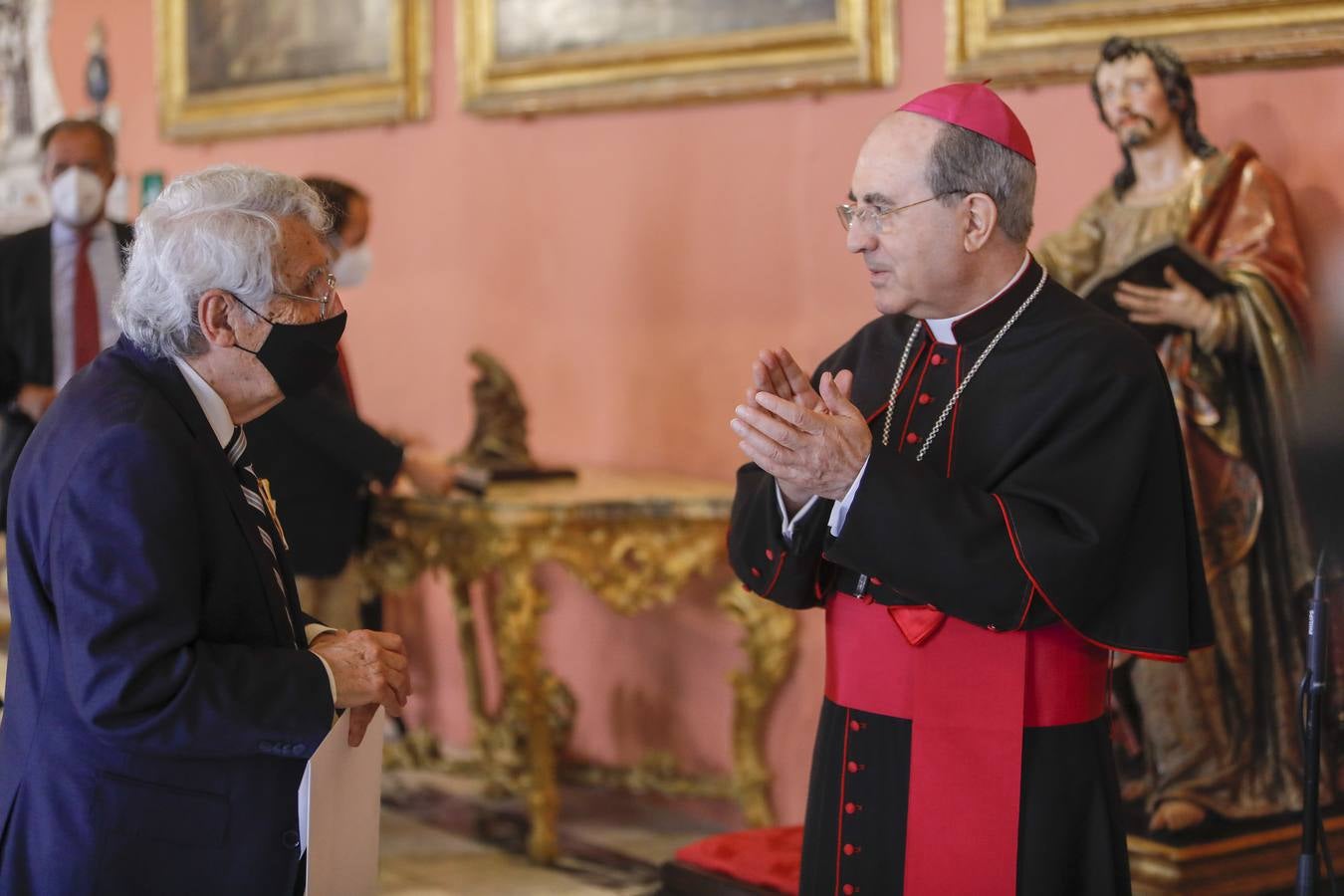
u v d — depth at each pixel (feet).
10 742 6.37
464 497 13.15
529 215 15.87
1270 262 9.99
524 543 12.77
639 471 14.87
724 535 13.19
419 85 16.85
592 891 12.73
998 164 6.91
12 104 23.99
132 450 6.02
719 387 14.19
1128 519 6.79
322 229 6.75
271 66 18.72
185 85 20.22
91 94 22.08
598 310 15.23
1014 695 6.95
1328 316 9.95
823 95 13.14
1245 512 10.03
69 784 6.18
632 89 14.43
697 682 14.71
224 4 19.38
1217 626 10.18
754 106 13.69
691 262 14.33
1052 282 7.40
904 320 7.93
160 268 6.37
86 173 14.02
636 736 15.24
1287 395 9.86
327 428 12.28
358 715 6.82
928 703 7.06
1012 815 6.92
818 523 7.25
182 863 6.30
